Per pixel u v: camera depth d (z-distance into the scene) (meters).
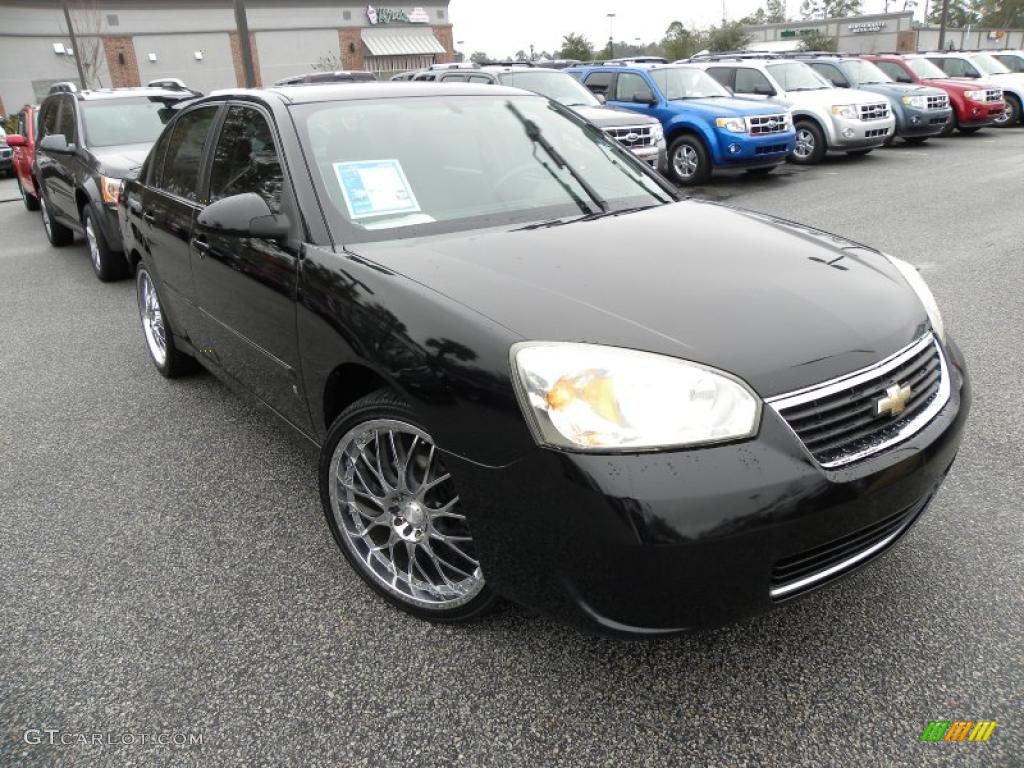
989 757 1.90
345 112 3.09
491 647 2.34
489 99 3.50
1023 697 2.08
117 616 2.54
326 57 41.44
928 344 2.30
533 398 1.86
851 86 15.51
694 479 1.77
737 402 1.84
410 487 2.36
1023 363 4.38
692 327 2.00
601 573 1.82
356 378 2.58
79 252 8.95
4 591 2.68
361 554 2.59
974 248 7.16
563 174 3.20
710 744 1.98
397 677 2.24
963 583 2.53
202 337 3.75
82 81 30.45
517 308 2.07
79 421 4.13
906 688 2.12
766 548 1.82
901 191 10.57
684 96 12.59
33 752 2.01
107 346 5.44
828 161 14.32
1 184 17.09
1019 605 2.42
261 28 39.75
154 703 2.17
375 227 2.70
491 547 2.04
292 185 2.77
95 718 2.12
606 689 2.16
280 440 3.83
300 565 2.79
